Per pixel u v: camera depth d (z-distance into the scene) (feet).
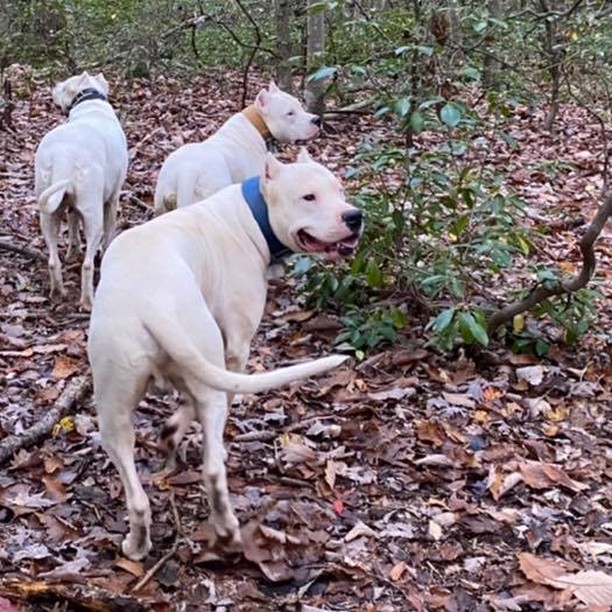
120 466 8.61
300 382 11.98
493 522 9.68
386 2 28.78
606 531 9.66
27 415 11.14
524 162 21.81
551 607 8.63
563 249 16.42
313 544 9.18
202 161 13.88
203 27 32.94
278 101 14.73
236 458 10.48
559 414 11.62
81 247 15.79
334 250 9.45
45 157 13.93
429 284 12.49
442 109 12.57
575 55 19.88
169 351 8.19
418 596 8.69
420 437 10.97
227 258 9.39
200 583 8.69
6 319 13.58
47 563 8.82
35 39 31.45
